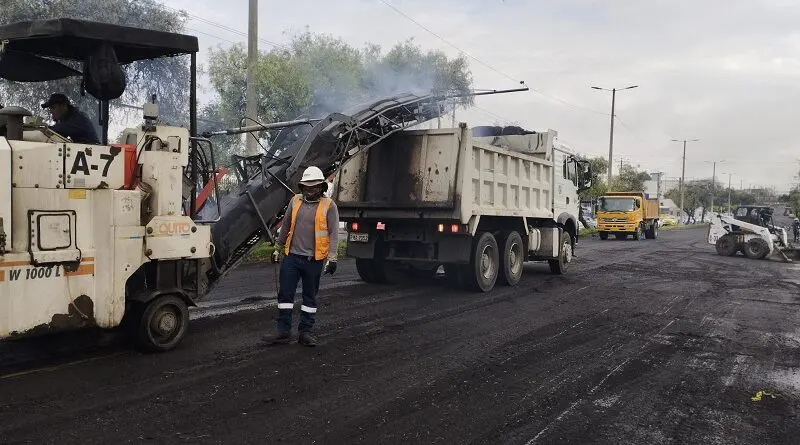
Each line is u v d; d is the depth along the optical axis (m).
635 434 4.46
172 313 6.25
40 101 11.58
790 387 5.69
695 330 8.14
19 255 5.13
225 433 4.24
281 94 17.11
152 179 5.95
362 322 8.01
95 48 6.07
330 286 11.28
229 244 7.32
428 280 12.45
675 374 6.02
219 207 7.05
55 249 5.36
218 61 18.45
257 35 15.19
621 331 7.93
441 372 5.84
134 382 5.22
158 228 5.95
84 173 5.53
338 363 6.03
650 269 16.11
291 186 8.11
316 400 4.96
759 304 10.54
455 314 8.77
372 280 11.86
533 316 8.78
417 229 11.00
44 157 5.30
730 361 6.57
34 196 5.24
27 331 5.20
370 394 5.15
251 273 12.59
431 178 10.41
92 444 3.98
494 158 11.16
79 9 14.04
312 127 8.91
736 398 5.34
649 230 35.72
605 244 28.17
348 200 11.20
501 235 11.80
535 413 4.83
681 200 78.12
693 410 5.00
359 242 11.36
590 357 6.56
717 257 21.27
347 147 9.29
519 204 12.16
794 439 4.45
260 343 6.67
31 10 13.46
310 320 6.71
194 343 6.57
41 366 5.61
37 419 4.35
